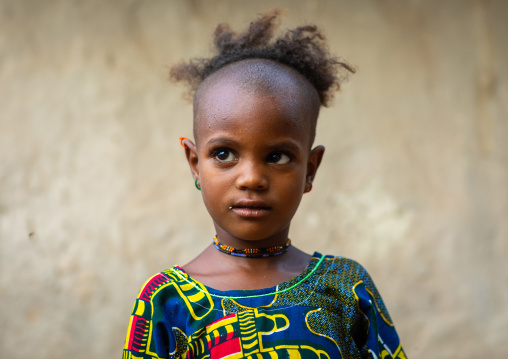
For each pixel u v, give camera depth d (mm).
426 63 5004
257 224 1791
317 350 1812
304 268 2014
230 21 4895
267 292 1882
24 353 4480
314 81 2217
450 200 4914
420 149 4949
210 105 1844
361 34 4980
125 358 1840
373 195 4902
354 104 4953
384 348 2014
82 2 4797
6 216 4586
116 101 4781
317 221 4844
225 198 1794
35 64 4727
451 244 4875
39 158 4672
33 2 4754
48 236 4609
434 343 4773
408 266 4848
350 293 1954
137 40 4848
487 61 5012
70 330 4547
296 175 1826
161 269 4691
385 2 5004
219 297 1858
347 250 4836
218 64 2191
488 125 4988
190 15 4898
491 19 5016
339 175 4902
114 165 4738
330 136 4918
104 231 4672
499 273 4867
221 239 1974
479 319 4812
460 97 4992
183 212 4773
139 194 4746
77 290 4586
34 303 4539
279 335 1808
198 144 1891
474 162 4953
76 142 4719
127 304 4629
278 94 1812
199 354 1804
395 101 4969
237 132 1760
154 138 4809
